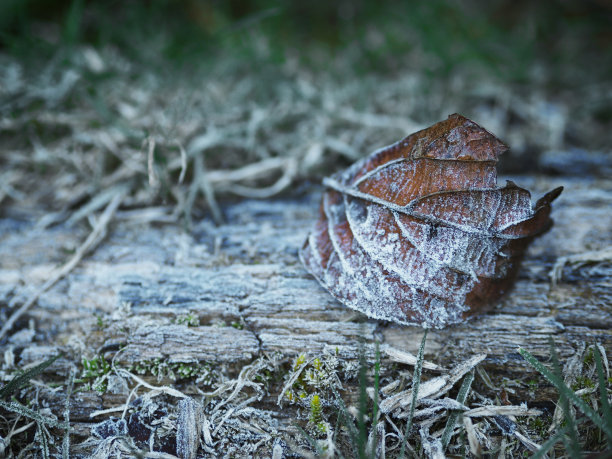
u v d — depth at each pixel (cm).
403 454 23
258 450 23
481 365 24
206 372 24
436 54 40
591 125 35
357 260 24
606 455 21
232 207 30
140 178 30
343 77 40
